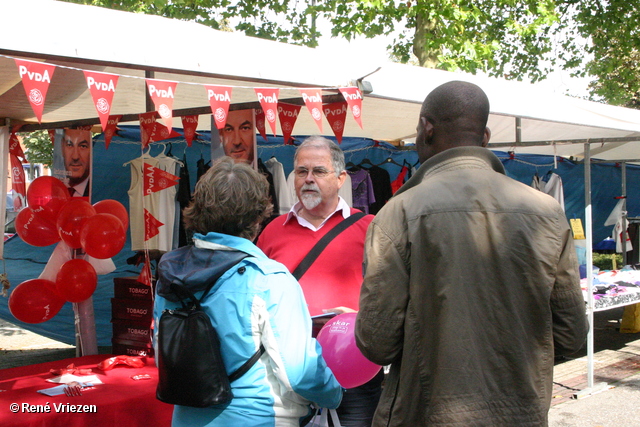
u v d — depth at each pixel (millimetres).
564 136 7469
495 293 1489
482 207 1521
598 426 4398
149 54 2457
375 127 6477
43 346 7125
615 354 6672
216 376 1674
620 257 12727
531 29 10766
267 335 1711
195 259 1806
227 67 2699
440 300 1491
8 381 3049
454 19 9414
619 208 8828
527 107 4488
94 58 2293
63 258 4324
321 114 2975
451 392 1457
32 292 4066
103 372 3246
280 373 1698
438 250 1503
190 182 5883
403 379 1533
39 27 2186
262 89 2754
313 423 2359
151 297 4441
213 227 1849
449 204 1529
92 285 4129
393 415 1551
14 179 4570
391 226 1563
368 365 2266
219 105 2578
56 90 3977
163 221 5137
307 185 2711
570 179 9391
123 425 2637
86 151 4410
